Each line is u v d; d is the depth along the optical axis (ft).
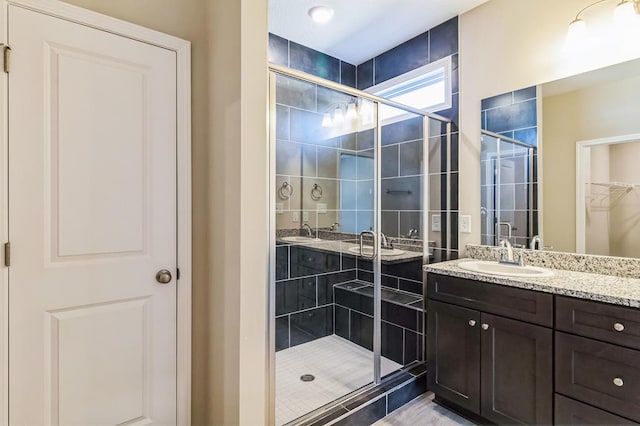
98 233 4.78
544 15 6.68
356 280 9.14
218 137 5.19
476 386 5.91
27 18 4.23
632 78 5.71
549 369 4.97
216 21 5.26
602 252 6.03
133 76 5.07
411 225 8.63
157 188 5.29
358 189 9.22
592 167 6.15
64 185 4.50
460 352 6.17
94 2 4.79
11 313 4.15
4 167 4.09
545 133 6.72
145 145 5.17
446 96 8.33
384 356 8.71
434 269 6.64
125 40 4.99
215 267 5.35
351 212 9.35
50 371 4.42
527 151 6.96
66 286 4.53
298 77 6.57
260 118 4.66
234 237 4.68
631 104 5.73
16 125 4.17
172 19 5.49
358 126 9.14
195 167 5.69
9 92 4.13
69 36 4.53
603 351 4.44
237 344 4.57
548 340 4.98
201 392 5.76
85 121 4.66
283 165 8.56
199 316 5.74
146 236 5.19
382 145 9.17
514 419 5.37
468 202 7.90
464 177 7.98
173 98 5.44
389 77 9.68
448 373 6.39
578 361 4.68
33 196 4.29
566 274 5.90
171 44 5.42
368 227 8.98
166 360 5.38
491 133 7.51
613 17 5.85
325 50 9.70
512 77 7.16
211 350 5.53
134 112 5.07
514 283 5.38
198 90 5.72
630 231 5.75
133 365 5.07
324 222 9.50
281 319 8.68
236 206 4.61
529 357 5.20
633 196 5.72
